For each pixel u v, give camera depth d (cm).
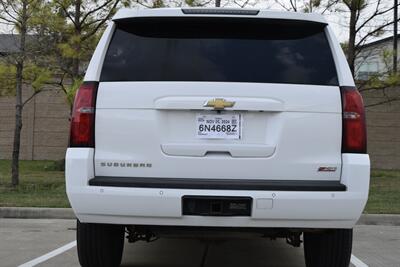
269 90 411
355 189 402
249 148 407
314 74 421
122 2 1419
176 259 634
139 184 401
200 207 402
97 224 456
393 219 993
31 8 1276
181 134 412
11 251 700
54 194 1199
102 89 417
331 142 410
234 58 424
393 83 1552
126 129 412
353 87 416
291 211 399
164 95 412
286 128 407
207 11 429
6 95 1388
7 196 1159
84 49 1420
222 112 412
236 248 706
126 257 640
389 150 2052
